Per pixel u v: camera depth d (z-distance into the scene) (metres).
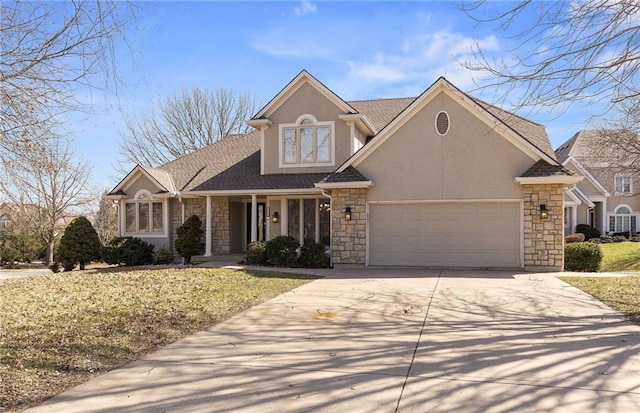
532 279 12.45
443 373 5.21
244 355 5.98
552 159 14.04
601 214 33.59
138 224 19.67
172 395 4.68
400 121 15.08
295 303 9.41
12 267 27.06
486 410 4.23
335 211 15.61
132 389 4.85
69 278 13.73
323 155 17.83
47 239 26.83
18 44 7.33
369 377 5.12
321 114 17.81
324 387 4.84
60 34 7.45
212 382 5.04
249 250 16.42
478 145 14.58
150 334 6.99
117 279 12.75
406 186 15.12
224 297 9.96
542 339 6.55
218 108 37.94
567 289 10.77
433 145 14.91
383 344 6.39
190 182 19.44
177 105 37.16
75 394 4.71
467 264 14.81
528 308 8.71
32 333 6.80
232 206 19.48
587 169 32.97
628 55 7.48
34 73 7.54
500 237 14.58
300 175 17.86
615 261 19.55
